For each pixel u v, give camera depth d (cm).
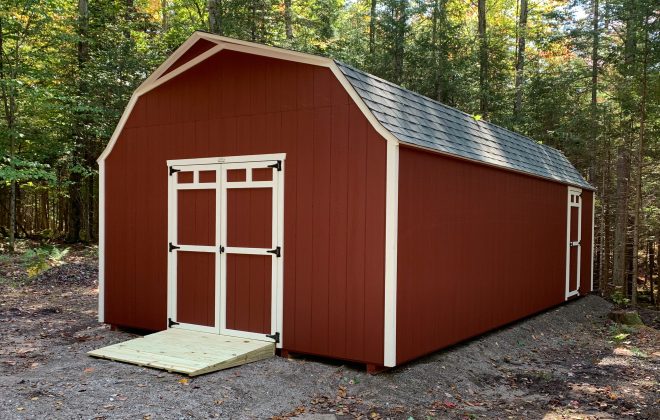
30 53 1453
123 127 752
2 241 1678
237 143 650
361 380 539
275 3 1836
